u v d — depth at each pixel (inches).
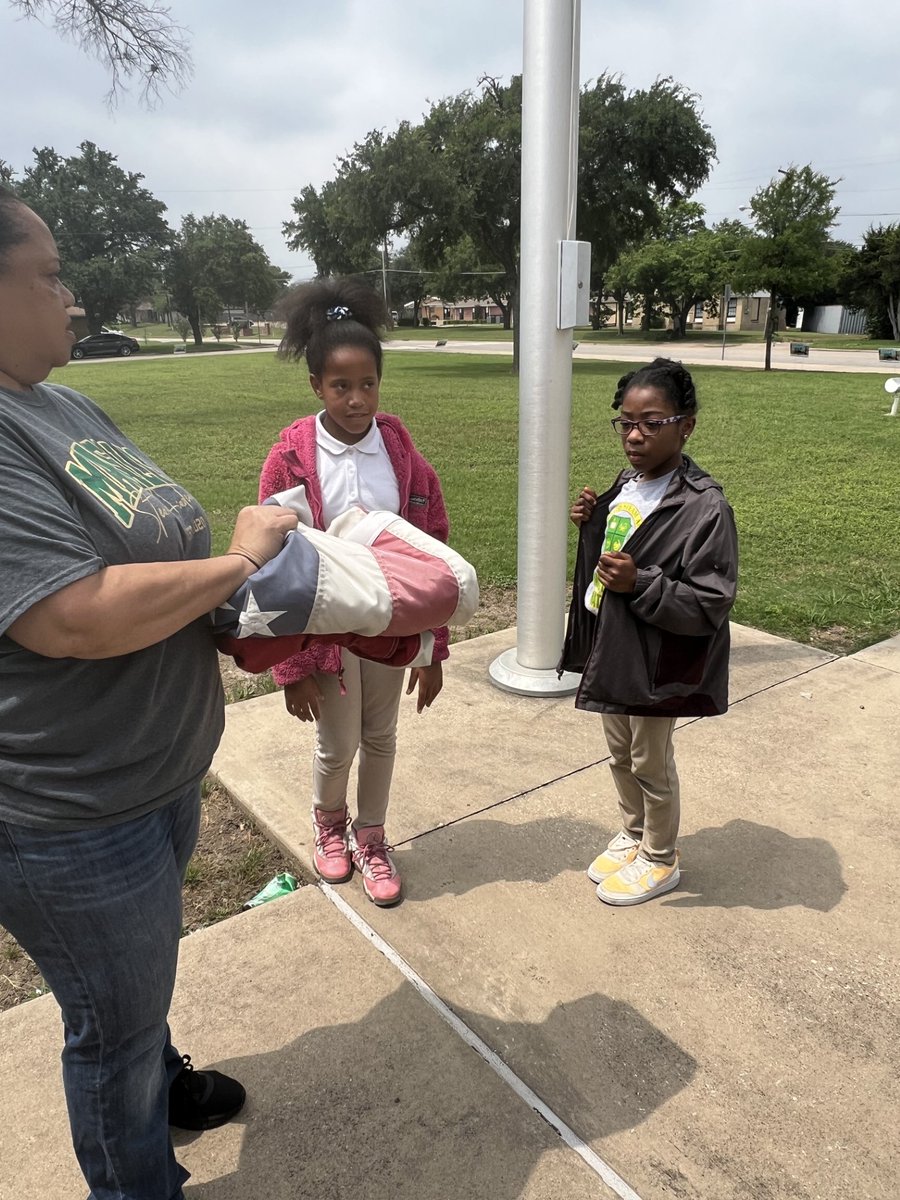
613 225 1114.7
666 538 89.0
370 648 68.8
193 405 700.0
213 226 2506.2
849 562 248.1
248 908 105.6
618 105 1056.8
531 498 152.8
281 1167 71.2
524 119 138.0
